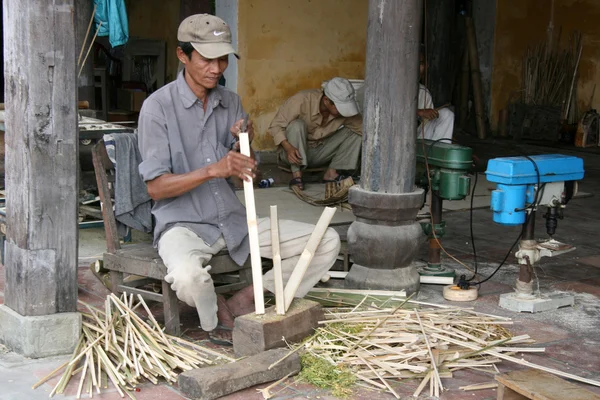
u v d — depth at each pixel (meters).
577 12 11.76
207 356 3.55
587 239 6.21
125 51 12.23
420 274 4.91
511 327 4.10
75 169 3.53
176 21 11.53
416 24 4.32
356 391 3.27
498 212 4.29
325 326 3.75
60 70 3.43
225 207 3.85
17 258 3.54
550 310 4.41
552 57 12.03
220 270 3.89
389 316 3.84
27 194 3.44
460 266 5.31
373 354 3.50
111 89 11.92
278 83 9.48
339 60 9.89
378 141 4.42
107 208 4.06
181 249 3.65
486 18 12.02
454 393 3.28
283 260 3.97
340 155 7.77
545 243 4.44
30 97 3.38
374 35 4.36
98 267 4.52
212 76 3.69
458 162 4.67
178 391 3.25
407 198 4.40
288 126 7.57
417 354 3.47
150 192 3.71
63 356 3.54
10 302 3.64
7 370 3.38
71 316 3.56
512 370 3.54
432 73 11.53
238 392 3.24
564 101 11.88
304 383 3.34
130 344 3.50
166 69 11.78
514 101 12.23
